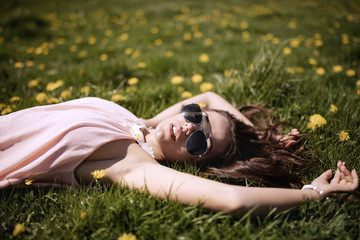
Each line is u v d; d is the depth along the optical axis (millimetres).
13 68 3059
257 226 1260
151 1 9094
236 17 6316
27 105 1993
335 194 1297
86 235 1175
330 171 1439
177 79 2414
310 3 8734
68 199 1345
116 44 4508
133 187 1304
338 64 3346
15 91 2492
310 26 5496
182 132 1525
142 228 1147
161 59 3342
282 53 3074
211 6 7750
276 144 1682
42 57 3855
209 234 1135
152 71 3152
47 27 5785
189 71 3191
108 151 1390
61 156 1323
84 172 1384
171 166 1619
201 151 1524
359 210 1281
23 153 1345
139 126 1628
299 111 2109
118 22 6434
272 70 2398
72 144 1333
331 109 2010
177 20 6168
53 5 8625
